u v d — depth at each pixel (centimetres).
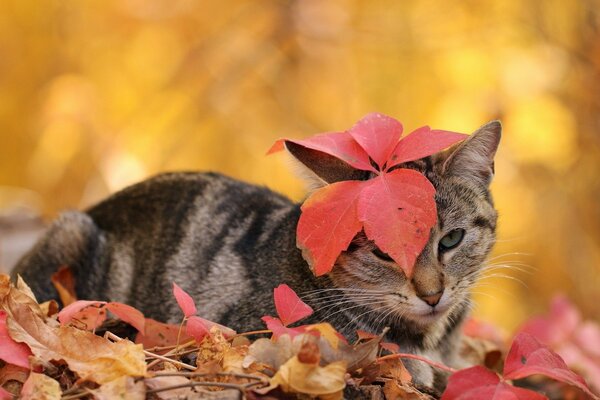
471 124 1100
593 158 1113
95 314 536
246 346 473
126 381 431
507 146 1098
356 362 459
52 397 429
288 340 455
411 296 559
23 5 1300
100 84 1240
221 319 606
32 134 1302
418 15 1233
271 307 586
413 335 587
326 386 430
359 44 1248
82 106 1186
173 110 1247
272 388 432
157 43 1260
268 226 635
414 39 1225
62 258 689
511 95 1100
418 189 499
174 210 688
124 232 698
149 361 488
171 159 1219
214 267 636
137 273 674
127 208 714
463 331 695
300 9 1259
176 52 1260
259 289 600
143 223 695
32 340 456
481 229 596
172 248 666
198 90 1254
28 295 499
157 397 434
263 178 1243
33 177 1280
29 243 1037
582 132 1099
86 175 1191
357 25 1254
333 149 521
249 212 660
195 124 1248
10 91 1317
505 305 1134
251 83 1277
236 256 631
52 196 1195
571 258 1159
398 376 494
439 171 588
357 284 568
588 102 1099
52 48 1300
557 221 1150
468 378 453
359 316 577
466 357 682
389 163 519
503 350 736
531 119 1084
